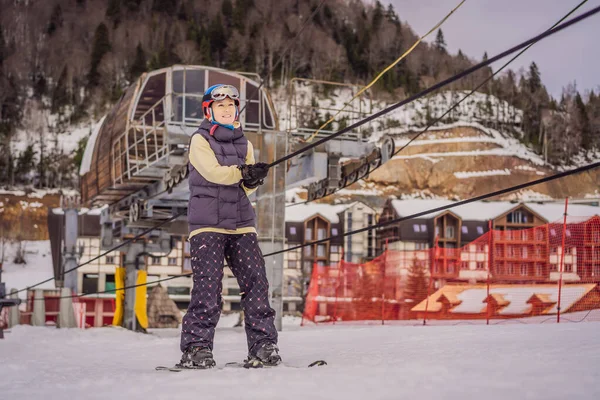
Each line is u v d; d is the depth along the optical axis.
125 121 18.64
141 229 20.44
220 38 163.00
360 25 170.38
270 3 168.12
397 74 155.50
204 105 4.56
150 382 3.28
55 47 151.00
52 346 9.92
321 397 2.62
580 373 2.96
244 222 4.45
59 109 133.12
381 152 14.74
